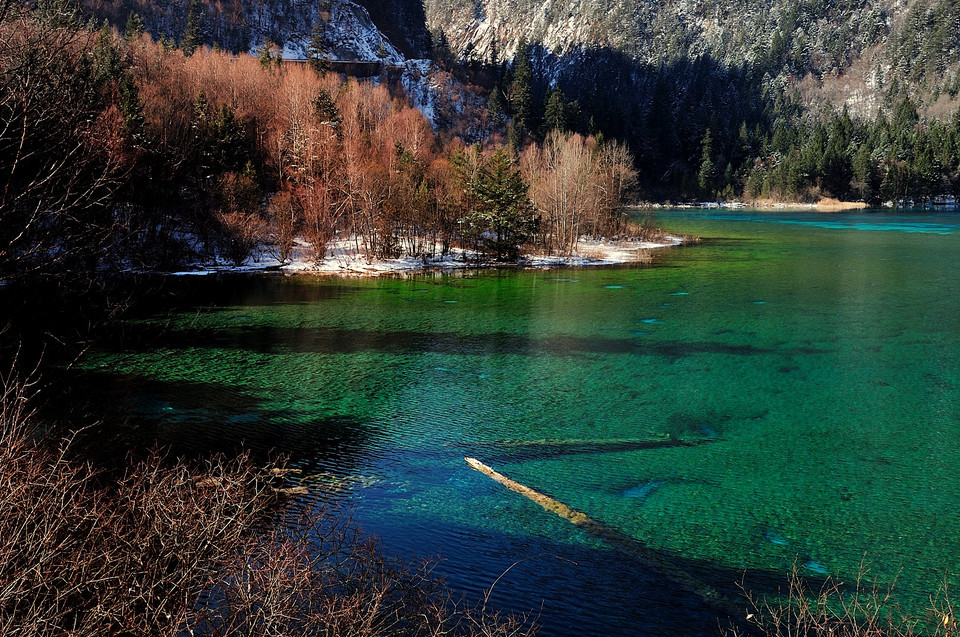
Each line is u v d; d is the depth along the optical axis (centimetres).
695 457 1756
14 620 580
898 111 17675
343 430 1892
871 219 10031
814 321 3309
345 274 4794
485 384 2353
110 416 1878
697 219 10250
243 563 727
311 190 5412
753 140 16675
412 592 945
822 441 1867
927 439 1883
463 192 5856
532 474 1639
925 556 1292
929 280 4409
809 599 1137
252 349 2748
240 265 4903
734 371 2516
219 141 5297
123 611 637
